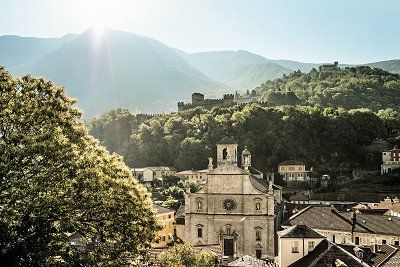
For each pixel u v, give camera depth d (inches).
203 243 3932.1
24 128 1530.5
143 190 1664.6
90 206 1535.4
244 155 6053.2
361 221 3425.2
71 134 1637.6
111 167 1646.2
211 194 3951.8
